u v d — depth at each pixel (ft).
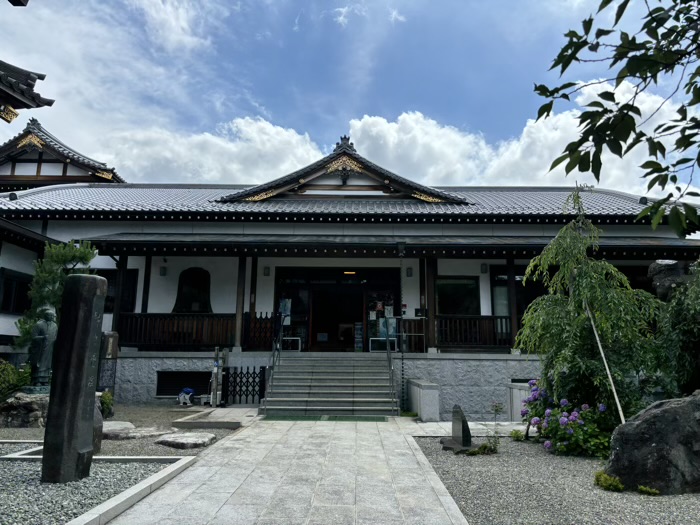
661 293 29.25
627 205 59.16
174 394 44.62
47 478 16.57
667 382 24.79
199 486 17.06
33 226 55.21
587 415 23.49
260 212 54.03
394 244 46.11
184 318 46.50
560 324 24.81
